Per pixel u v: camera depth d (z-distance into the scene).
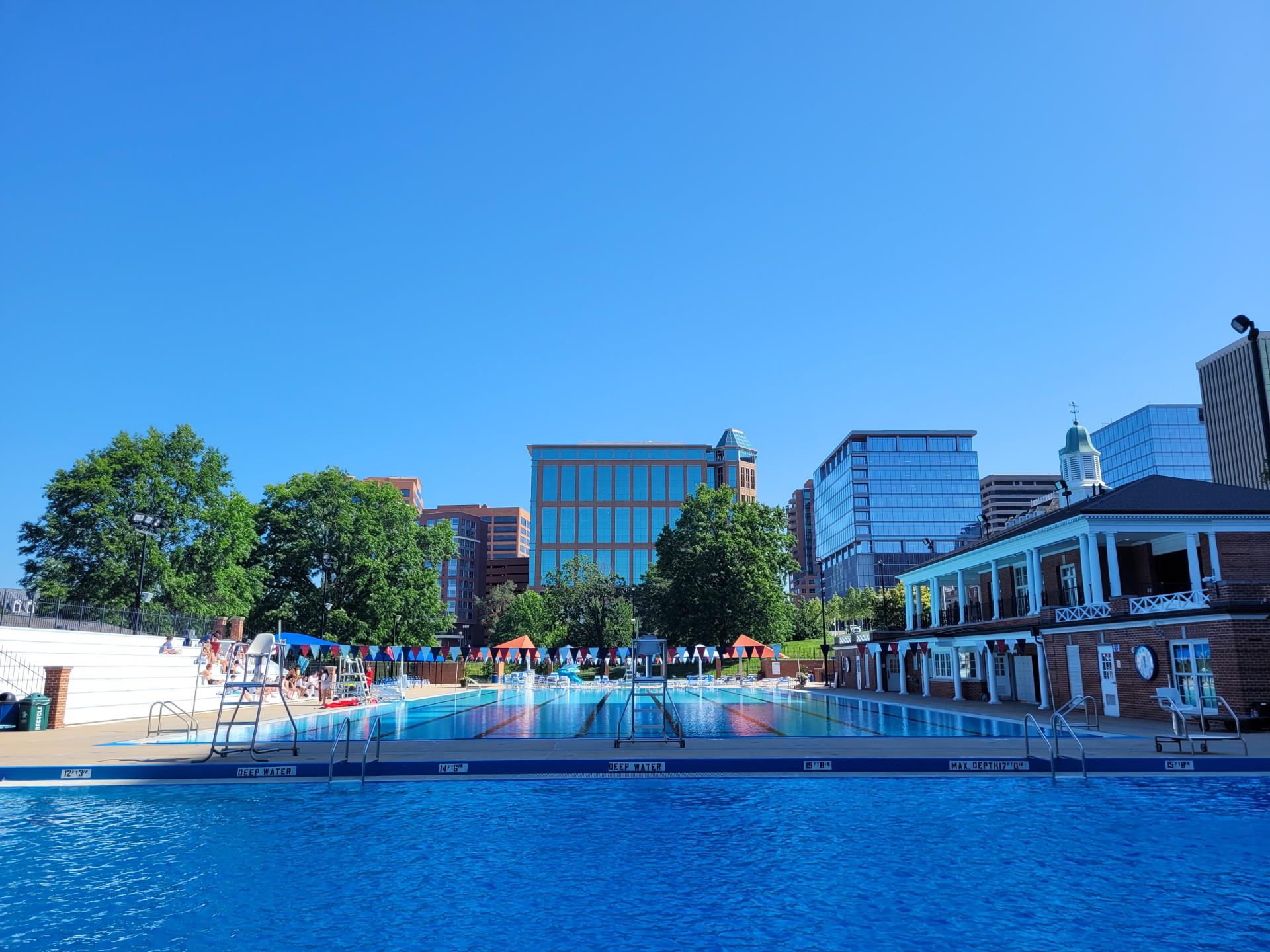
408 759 16.84
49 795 14.14
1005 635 34.19
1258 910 7.93
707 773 15.97
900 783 14.90
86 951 6.97
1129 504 30.66
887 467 173.38
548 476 160.62
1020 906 8.07
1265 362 113.38
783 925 7.59
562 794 13.99
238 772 15.52
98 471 47.84
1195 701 23.41
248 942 7.20
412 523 73.62
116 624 30.41
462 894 8.52
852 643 56.47
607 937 7.32
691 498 80.81
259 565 64.69
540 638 105.56
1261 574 29.83
